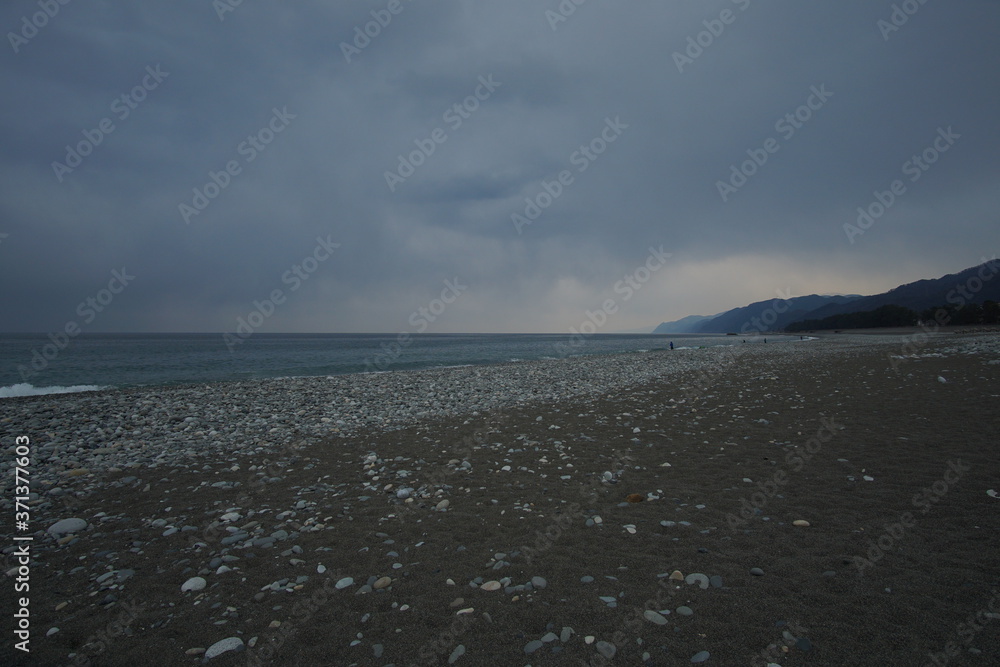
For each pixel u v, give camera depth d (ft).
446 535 22.26
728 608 15.31
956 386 53.83
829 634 13.71
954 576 16.40
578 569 18.42
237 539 22.40
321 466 35.19
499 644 14.14
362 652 14.07
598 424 46.57
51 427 50.42
